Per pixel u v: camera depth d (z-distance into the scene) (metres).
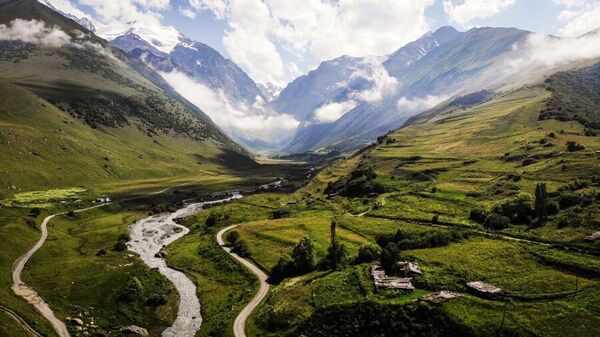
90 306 120.31
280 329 103.31
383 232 162.38
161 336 109.94
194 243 187.38
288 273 137.75
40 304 116.31
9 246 159.75
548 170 197.38
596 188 154.88
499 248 123.19
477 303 93.94
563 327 84.50
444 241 132.12
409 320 92.88
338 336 95.50
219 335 106.38
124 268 150.12
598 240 117.19
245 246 167.62
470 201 185.50
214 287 139.12
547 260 110.44
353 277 115.81
